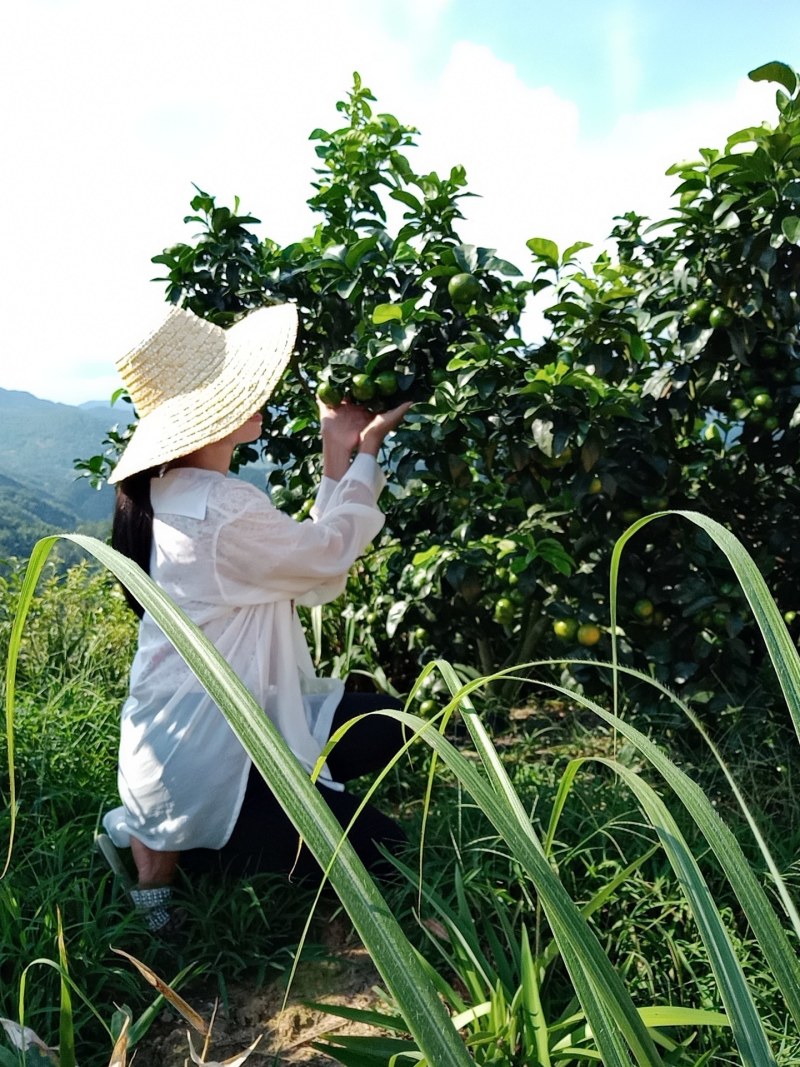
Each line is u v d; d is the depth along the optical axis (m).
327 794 2.34
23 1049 1.34
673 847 0.89
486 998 1.79
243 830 2.27
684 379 3.22
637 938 2.10
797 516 3.42
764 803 2.69
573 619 3.19
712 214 3.11
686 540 3.33
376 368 2.90
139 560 2.34
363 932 0.73
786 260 3.11
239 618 2.28
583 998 0.82
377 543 3.87
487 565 3.29
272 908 2.25
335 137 3.66
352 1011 1.66
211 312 3.46
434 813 2.68
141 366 2.33
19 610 0.84
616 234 4.01
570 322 3.18
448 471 3.02
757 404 3.20
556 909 0.80
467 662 3.96
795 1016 0.77
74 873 2.33
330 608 3.96
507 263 2.88
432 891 2.03
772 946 0.80
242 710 0.78
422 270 3.27
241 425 2.29
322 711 2.49
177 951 2.15
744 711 3.09
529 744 3.26
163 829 2.18
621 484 3.16
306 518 3.76
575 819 2.54
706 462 3.50
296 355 3.53
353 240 3.46
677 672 3.12
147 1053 1.88
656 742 3.09
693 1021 1.49
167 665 2.22
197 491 2.22
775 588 3.57
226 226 3.49
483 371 2.88
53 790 2.67
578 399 2.80
